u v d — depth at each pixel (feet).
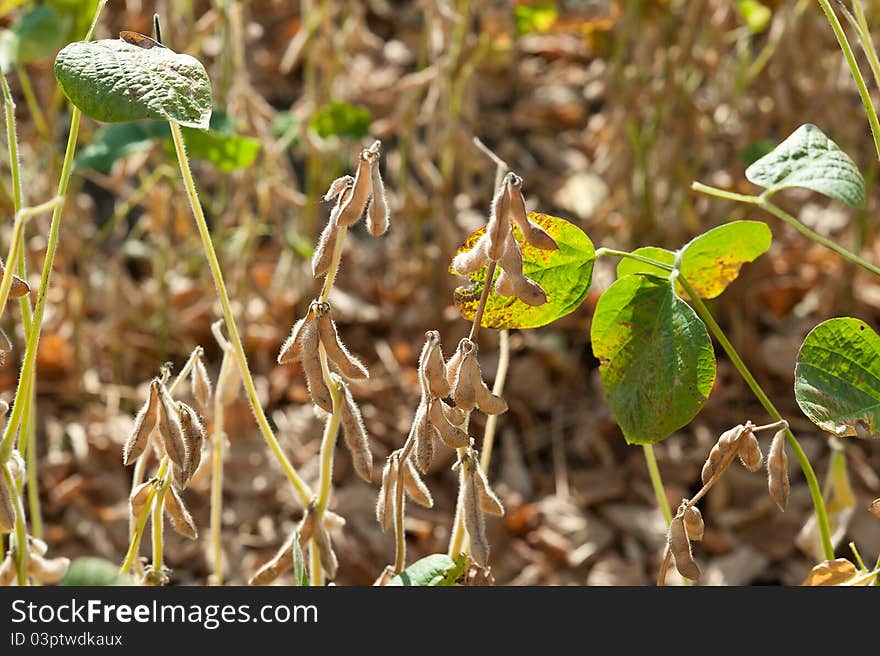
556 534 7.82
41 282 4.94
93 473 7.95
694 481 8.19
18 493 5.07
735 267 5.23
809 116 8.79
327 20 8.74
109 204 10.19
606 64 9.98
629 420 5.03
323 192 9.25
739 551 7.73
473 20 8.75
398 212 9.36
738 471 8.12
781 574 7.61
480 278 5.06
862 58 9.04
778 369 8.92
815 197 10.32
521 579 7.60
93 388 8.49
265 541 7.56
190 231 8.84
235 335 5.11
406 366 8.99
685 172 9.06
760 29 9.11
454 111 8.70
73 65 4.75
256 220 8.82
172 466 5.05
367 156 4.85
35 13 6.40
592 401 8.89
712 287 5.26
